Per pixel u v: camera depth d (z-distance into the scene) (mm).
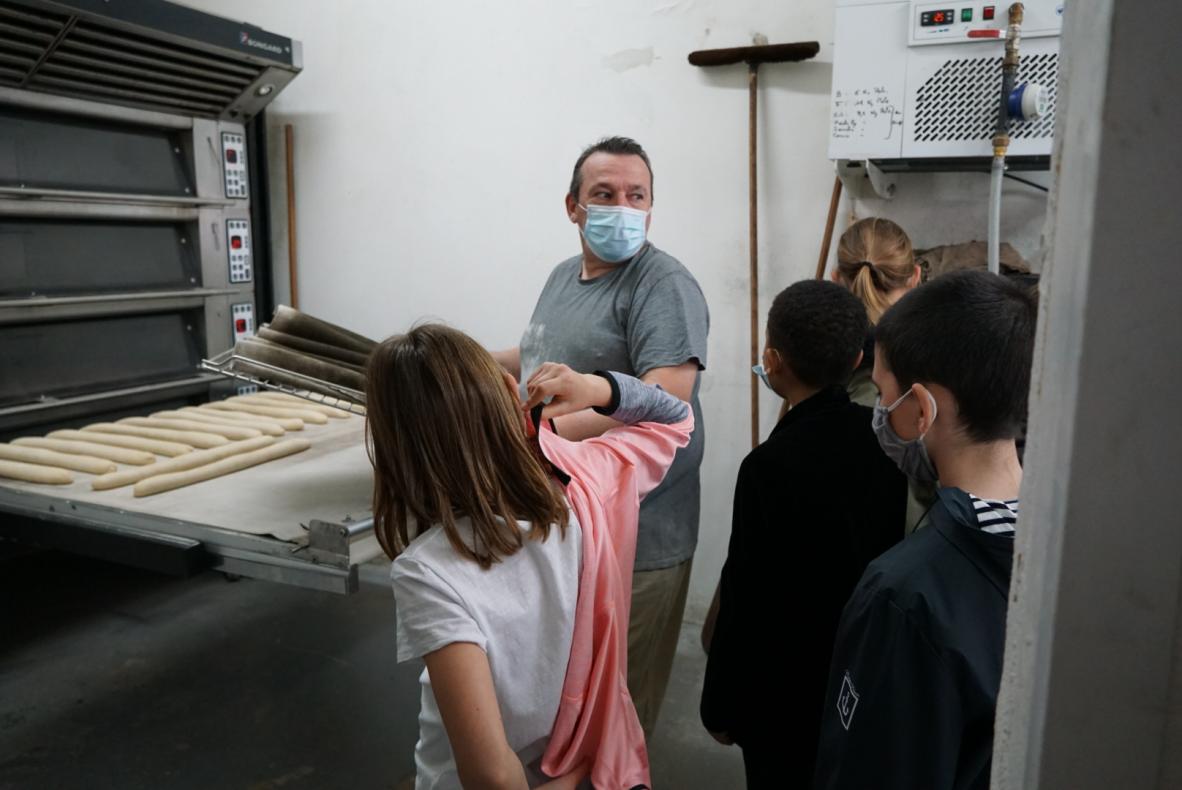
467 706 854
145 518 1838
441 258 3367
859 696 782
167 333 3141
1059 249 372
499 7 3070
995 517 755
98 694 2637
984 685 724
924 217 2553
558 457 1136
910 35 2066
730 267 2863
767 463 1237
